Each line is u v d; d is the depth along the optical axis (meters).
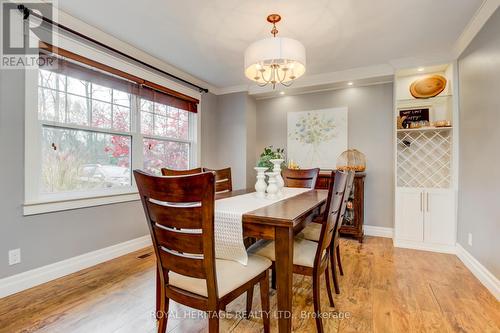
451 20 2.26
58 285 2.06
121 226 2.76
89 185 2.51
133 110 2.95
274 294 1.98
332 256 1.89
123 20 2.29
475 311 1.73
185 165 3.77
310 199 1.91
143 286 2.06
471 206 2.45
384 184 3.57
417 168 3.32
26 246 2.00
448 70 3.05
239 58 3.11
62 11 2.14
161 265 1.26
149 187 1.14
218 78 3.86
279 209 1.51
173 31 2.48
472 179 2.43
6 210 1.89
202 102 4.05
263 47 1.91
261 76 2.39
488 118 2.09
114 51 2.62
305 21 2.28
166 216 1.13
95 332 1.50
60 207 2.20
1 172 1.87
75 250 2.33
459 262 2.61
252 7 2.08
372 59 3.12
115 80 2.69
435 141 3.23
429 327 1.55
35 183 2.06
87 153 2.50
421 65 3.04
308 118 4.07
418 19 2.25
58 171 2.26
